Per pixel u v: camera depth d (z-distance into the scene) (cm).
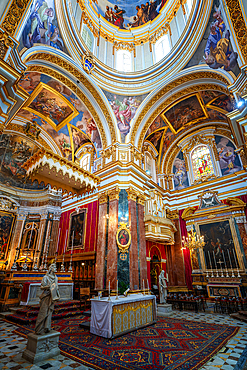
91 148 1563
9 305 866
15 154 1512
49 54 971
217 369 379
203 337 568
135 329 631
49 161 732
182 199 1567
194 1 1006
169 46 1357
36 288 890
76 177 823
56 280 499
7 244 1417
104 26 1459
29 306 804
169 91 1266
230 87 731
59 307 855
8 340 529
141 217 1217
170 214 1565
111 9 1514
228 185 1373
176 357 433
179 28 1299
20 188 1552
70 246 1435
